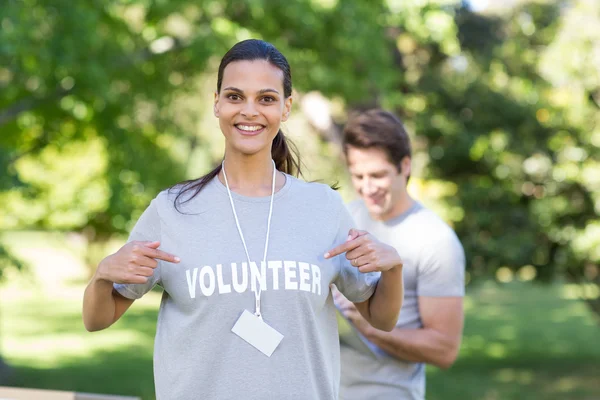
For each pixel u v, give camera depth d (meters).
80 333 19.39
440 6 11.33
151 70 11.34
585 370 15.65
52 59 9.27
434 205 13.11
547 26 13.65
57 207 19.42
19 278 10.05
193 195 2.67
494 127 12.91
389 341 3.70
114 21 10.48
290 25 10.90
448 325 3.78
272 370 2.54
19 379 13.98
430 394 13.62
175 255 2.61
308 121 14.84
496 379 14.87
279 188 2.71
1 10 8.18
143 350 17.34
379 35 11.28
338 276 2.74
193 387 2.55
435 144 13.20
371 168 3.83
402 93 13.76
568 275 12.96
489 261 12.94
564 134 12.55
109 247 28.97
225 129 2.66
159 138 13.25
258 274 2.56
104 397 3.51
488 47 14.58
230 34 10.20
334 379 2.71
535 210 12.62
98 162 17.83
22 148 12.18
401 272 2.70
